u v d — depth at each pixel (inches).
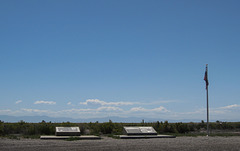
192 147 778.8
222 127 1999.3
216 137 1206.9
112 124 1539.1
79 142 918.4
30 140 995.3
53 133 1359.5
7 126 1369.3
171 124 1662.2
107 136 1258.6
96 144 848.9
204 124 2026.3
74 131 1143.6
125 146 795.4
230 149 737.0
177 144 864.3
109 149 717.3
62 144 843.4
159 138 1133.7
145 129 1211.9
